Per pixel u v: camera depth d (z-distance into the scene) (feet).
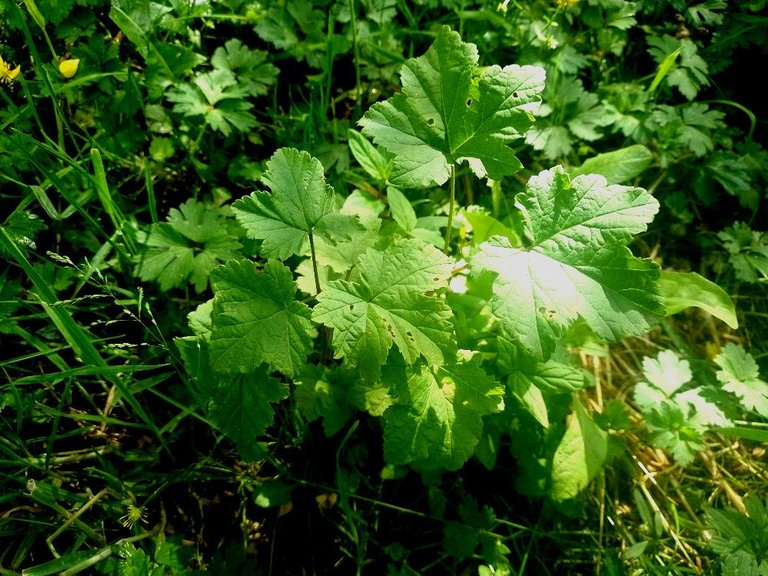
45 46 1.25
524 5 1.55
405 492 1.17
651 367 1.26
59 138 1.14
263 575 1.08
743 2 1.65
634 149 1.28
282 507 1.13
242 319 0.84
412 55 1.52
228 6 1.43
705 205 1.55
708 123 1.52
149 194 1.15
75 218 1.20
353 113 1.48
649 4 1.59
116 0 1.23
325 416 0.99
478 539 1.11
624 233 0.82
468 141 0.88
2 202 1.19
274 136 1.44
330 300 0.83
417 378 0.91
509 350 1.04
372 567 1.11
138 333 1.19
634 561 1.18
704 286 1.09
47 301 0.91
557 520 1.19
